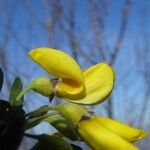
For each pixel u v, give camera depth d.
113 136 0.05
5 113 0.05
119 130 0.05
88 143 0.05
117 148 0.05
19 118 0.05
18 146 0.05
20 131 0.05
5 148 0.05
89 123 0.05
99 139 0.05
